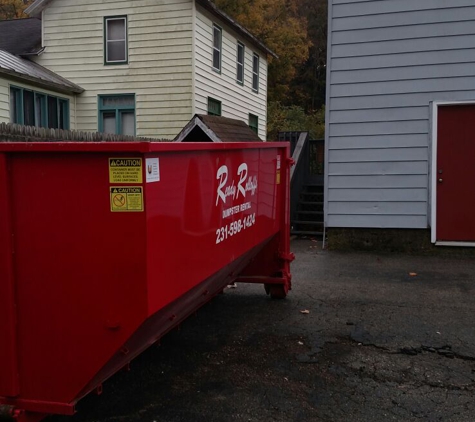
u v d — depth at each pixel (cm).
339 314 518
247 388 355
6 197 240
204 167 312
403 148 830
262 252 566
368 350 421
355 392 347
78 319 245
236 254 390
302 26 4238
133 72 1498
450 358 404
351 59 842
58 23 1545
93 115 1541
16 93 1328
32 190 240
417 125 820
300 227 1049
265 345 436
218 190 341
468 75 791
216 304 562
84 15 1520
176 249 270
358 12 830
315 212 1020
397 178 837
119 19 1500
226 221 361
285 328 478
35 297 247
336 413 319
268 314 522
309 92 4681
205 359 407
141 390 354
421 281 649
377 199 849
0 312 247
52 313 246
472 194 804
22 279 247
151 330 280
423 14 802
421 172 824
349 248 870
